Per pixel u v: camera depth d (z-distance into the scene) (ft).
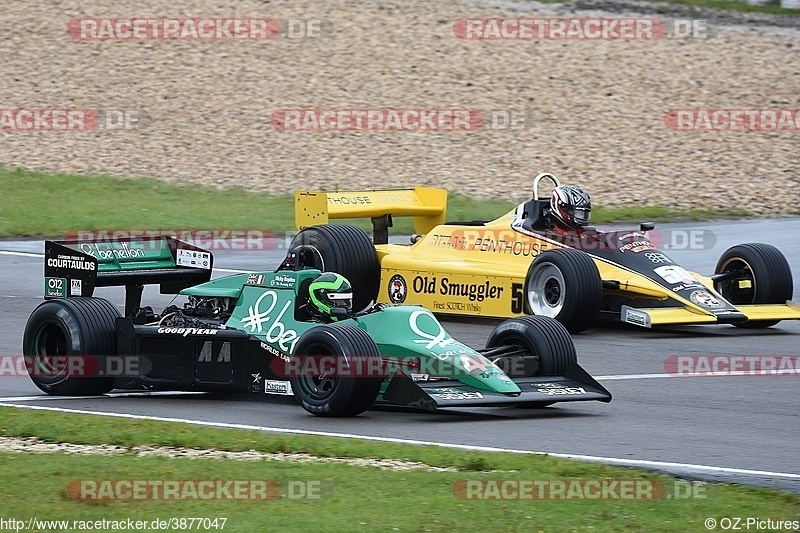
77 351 142.10
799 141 380.58
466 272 197.67
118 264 159.33
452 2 499.10
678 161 365.61
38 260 256.11
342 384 128.16
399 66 436.35
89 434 120.26
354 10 487.20
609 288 190.90
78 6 480.64
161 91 414.82
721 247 272.31
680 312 183.93
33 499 96.73
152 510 94.07
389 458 111.65
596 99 411.95
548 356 138.31
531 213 199.93
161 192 333.42
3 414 130.31
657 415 136.15
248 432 121.49
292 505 95.35
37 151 368.07
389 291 207.10
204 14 476.13
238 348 138.92
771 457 117.19
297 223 215.72
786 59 441.27
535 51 450.30
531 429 127.85
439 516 92.84
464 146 377.71
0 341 180.65
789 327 198.08
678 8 500.33
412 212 222.07
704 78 426.10
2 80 418.10
